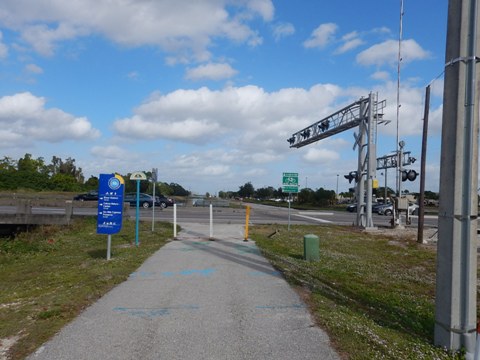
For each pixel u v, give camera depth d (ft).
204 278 29.01
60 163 296.30
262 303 22.62
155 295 24.09
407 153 98.89
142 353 15.55
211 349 16.01
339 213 143.74
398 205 83.51
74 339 16.83
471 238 16.51
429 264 42.04
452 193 16.65
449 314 16.62
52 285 27.53
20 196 134.31
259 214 120.16
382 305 24.47
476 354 14.06
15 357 15.01
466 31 16.62
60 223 72.13
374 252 49.34
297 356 15.40
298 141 101.76
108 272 30.42
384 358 15.37
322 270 34.96
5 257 48.52
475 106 16.58
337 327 18.52
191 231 62.75
